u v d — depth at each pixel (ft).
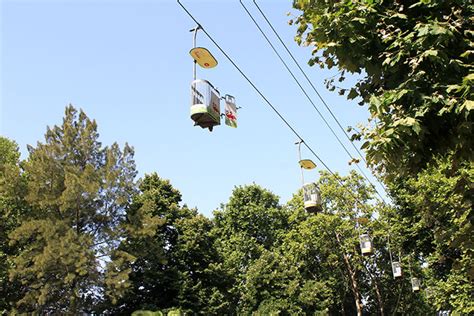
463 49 19.08
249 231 170.19
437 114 18.60
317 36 21.25
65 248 92.58
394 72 20.04
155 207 133.80
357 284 147.84
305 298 130.93
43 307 100.42
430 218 35.88
